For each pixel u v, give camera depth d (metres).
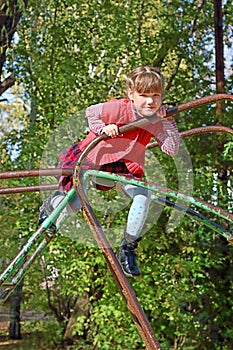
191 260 8.29
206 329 8.15
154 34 8.92
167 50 8.66
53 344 8.88
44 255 7.74
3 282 2.91
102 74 8.36
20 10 8.06
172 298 7.65
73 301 9.40
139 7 8.77
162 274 7.79
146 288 7.53
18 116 11.63
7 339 9.60
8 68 8.69
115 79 8.37
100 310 7.48
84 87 8.16
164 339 7.98
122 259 3.07
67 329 8.98
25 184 7.95
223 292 8.23
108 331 7.53
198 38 9.06
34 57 8.25
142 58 8.42
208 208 3.05
